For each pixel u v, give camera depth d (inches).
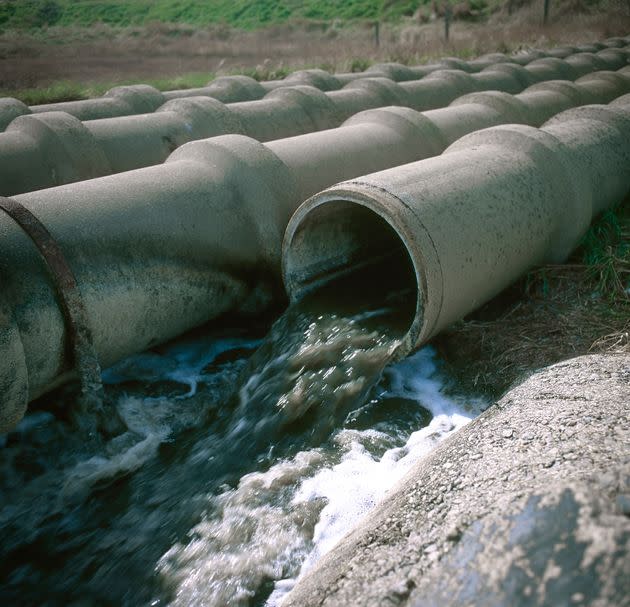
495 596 78.6
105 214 171.2
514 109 320.5
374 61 783.1
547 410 122.9
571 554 78.3
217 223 193.3
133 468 161.2
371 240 223.5
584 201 212.8
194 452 164.1
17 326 143.6
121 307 169.5
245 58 952.9
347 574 98.4
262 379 181.2
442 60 545.0
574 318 191.5
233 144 209.5
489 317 201.0
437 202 169.3
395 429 163.2
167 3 1638.8
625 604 71.2
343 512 136.5
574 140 239.1
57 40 1348.4
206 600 121.3
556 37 949.8
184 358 203.2
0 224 152.8
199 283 190.7
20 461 162.1
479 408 168.6
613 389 126.2
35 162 247.9
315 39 1203.2
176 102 305.0
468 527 92.0
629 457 97.0
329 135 244.2
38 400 173.5
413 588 87.5
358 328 184.5
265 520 137.0
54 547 140.0
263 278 207.3
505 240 182.7
